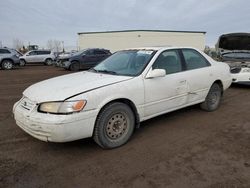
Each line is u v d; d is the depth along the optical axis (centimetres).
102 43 3991
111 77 388
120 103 365
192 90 482
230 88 884
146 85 396
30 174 297
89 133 338
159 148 366
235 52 956
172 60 457
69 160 332
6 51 1888
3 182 281
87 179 287
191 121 486
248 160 327
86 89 339
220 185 272
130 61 441
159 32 4106
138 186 272
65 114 315
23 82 1105
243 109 579
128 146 373
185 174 294
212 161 325
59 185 275
